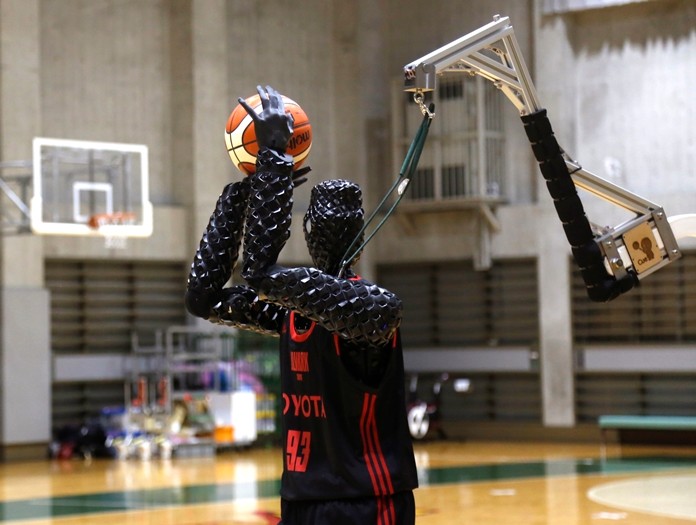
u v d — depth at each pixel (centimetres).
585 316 2216
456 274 2355
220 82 2284
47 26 2161
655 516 1154
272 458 1969
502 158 2270
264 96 348
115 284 2208
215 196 2269
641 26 2166
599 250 421
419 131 365
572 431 2202
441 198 2253
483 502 1284
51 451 2070
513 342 2292
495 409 2303
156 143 2272
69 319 2173
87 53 2206
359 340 338
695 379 2112
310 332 360
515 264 2289
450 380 2348
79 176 1989
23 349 2052
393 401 362
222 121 2288
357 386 353
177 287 2281
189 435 2075
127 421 2075
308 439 362
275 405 2206
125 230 1761
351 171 2389
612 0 2147
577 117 2216
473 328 2338
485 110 2236
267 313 385
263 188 336
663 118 2148
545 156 412
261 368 2217
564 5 2189
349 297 328
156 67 2277
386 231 2384
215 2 2281
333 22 2406
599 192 424
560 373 2217
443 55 372
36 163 1711
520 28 2259
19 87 2055
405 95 2286
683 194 2108
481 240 2273
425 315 2386
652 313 2152
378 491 354
